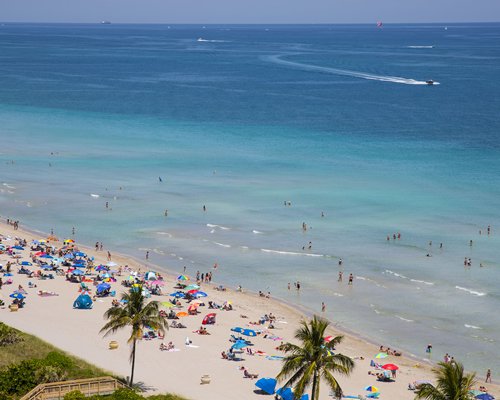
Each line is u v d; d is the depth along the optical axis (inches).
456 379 1713.8
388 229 4426.7
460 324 3203.7
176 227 4493.1
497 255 4001.0
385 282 3666.3
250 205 4901.6
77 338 2765.7
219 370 2588.6
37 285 3467.0
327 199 5029.5
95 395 2048.5
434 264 3887.8
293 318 3238.2
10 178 5575.8
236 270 3848.4
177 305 3314.5
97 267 3720.5
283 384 2432.3
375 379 2632.9
